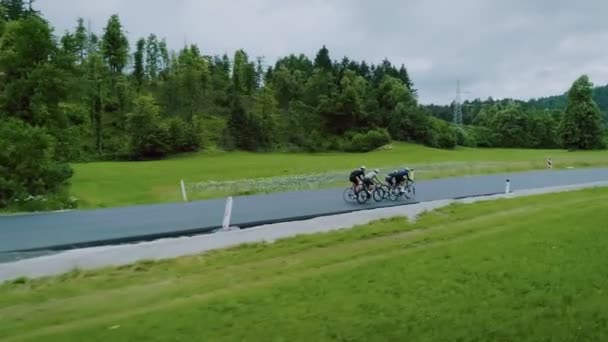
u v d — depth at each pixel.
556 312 8.83
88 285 11.54
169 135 83.81
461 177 38.41
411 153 81.94
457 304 9.09
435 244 14.47
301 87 127.31
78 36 93.00
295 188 33.09
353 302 9.17
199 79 108.75
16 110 40.03
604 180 35.50
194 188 34.16
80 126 53.47
